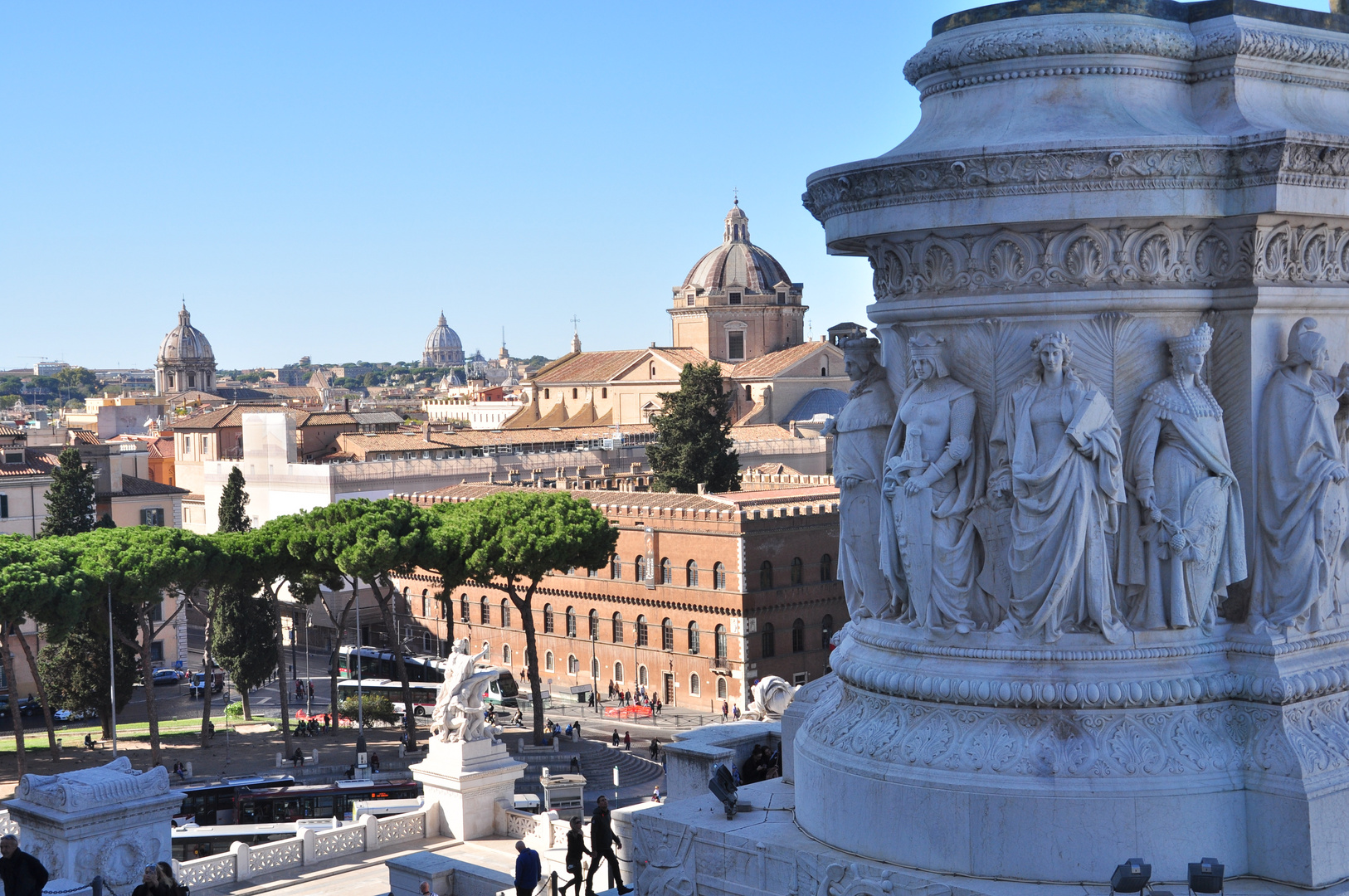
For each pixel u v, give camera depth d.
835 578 102.75
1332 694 15.34
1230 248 15.06
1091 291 14.98
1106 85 15.50
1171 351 15.10
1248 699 15.10
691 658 100.94
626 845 25.81
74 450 102.81
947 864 15.01
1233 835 14.79
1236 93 15.47
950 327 15.66
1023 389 15.09
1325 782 14.63
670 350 194.62
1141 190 14.66
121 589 74.88
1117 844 14.52
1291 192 14.55
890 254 16.19
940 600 15.53
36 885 20.23
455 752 45.97
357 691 104.31
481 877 32.09
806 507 101.50
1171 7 15.88
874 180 15.72
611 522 105.75
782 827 17.28
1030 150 14.62
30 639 103.50
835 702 17.27
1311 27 16.16
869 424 16.59
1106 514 14.94
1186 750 14.85
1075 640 15.09
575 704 103.31
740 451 152.12
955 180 15.03
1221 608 15.59
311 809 65.19
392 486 138.62
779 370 175.50
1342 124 16.02
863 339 17.03
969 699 15.19
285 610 127.31
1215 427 14.96
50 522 101.44
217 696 105.94
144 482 127.44
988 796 14.75
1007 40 15.56
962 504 15.44
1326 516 15.09
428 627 120.44
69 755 82.12
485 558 83.81
